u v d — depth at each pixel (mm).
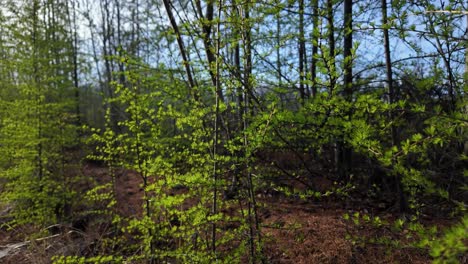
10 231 5984
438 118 2051
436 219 3592
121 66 10969
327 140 2951
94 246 4883
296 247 3787
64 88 7480
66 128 6801
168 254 3213
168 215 3848
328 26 3268
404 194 3965
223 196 4320
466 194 3150
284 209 4750
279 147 3625
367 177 4969
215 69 3088
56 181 6703
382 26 2449
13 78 6777
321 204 4762
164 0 3691
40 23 6766
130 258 3412
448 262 1292
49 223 6023
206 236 3432
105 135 4035
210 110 3254
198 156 3473
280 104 3539
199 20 3070
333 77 2541
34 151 5973
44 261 4531
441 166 3279
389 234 3561
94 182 7219
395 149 2033
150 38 6438
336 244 3650
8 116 6363
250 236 3082
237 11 3131
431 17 2982
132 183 7719
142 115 3781
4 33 6387
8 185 6074
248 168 3016
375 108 2109
